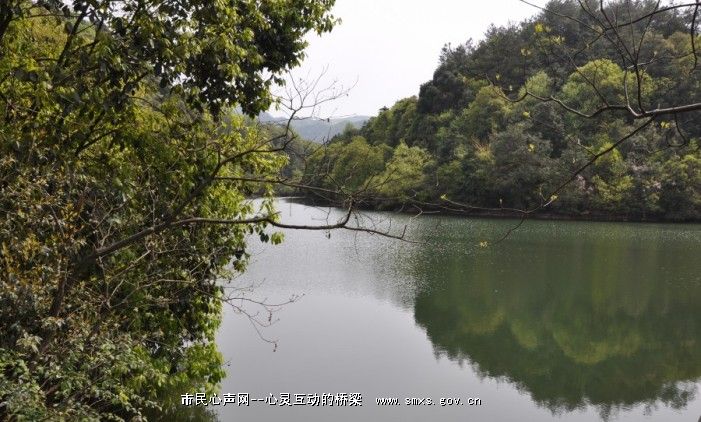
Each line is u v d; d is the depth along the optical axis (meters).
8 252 5.07
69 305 5.45
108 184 6.22
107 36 5.53
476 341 14.69
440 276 22.75
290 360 12.28
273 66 8.18
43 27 7.77
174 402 9.57
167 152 6.76
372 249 30.02
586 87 22.39
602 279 22.27
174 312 7.88
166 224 5.27
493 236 35.78
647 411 10.76
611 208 47.75
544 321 16.64
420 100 73.94
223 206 7.96
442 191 51.03
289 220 40.56
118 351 5.52
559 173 45.22
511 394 11.34
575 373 12.65
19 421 4.18
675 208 48.16
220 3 6.24
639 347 14.48
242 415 9.52
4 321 5.04
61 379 5.25
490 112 57.03
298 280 21.22
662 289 20.55
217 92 6.74
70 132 6.22
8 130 5.68
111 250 5.32
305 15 8.17
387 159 58.53
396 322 15.93
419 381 11.57
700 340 15.06
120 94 5.89
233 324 14.92
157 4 5.99
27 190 5.03
